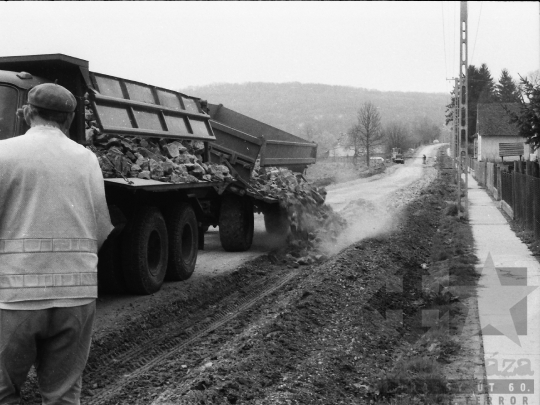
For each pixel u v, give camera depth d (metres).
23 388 5.61
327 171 53.19
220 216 12.76
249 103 168.25
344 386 6.19
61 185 3.71
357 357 7.02
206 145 12.10
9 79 7.02
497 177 28.64
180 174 9.59
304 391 5.71
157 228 8.98
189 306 8.89
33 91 3.87
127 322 7.46
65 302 3.65
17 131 6.92
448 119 83.94
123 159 8.48
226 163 12.61
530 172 17.69
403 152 84.50
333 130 119.06
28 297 3.55
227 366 6.03
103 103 8.40
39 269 3.60
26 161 3.65
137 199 8.63
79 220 3.75
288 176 14.59
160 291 9.02
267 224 14.23
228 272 10.72
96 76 8.34
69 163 3.79
